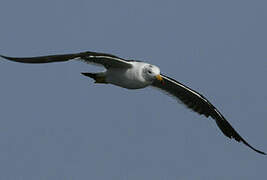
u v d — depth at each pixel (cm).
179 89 1717
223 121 1756
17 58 1356
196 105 1748
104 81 1584
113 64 1523
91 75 1581
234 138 1767
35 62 1368
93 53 1443
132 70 1555
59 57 1398
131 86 1577
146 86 1592
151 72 1559
